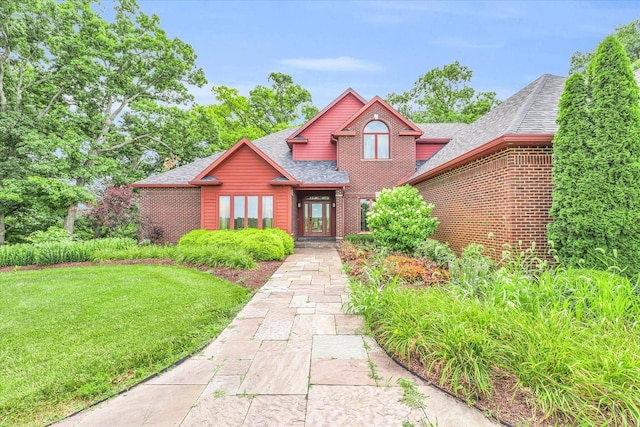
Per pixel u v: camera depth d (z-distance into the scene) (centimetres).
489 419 243
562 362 259
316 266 936
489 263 637
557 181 591
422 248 906
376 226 1050
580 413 229
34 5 1586
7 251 923
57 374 309
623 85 535
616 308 338
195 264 876
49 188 1516
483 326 315
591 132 554
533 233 665
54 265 916
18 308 506
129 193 1422
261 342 393
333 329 434
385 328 389
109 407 264
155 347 370
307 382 299
